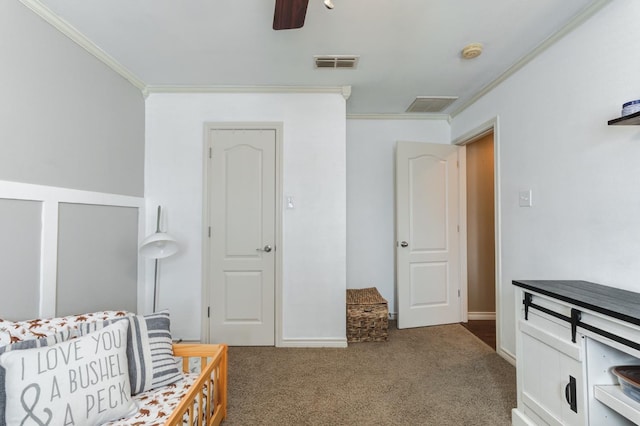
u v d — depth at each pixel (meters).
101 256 2.18
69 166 1.88
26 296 1.59
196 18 1.79
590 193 1.67
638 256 1.42
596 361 1.26
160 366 1.50
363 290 3.31
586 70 1.69
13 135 1.52
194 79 2.61
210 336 2.75
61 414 1.05
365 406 1.84
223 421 1.70
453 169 3.43
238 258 2.77
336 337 2.73
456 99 3.04
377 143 3.53
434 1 1.63
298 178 2.76
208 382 1.47
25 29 1.58
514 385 2.08
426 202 3.33
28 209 1.61
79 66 1.96
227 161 2.78
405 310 3.21
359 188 3.52
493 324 3.36
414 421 1.71
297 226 2.75
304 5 1.21
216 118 2.78
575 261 1.77
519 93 2.27
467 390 2.01
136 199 2.62
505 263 2.44
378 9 1.69
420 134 3.53
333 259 2.75
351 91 2.83
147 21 1.82
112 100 2.30
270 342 2.75
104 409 1.16
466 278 3.45
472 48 2.07
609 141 1.56
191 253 2.77
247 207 2.78
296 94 2.77
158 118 2.77
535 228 2.10
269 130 2.78
